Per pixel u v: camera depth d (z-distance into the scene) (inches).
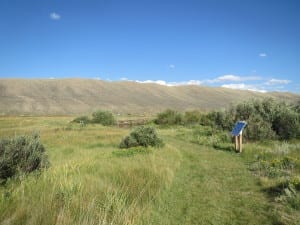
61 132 1014.4
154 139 625.6
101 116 1672.0
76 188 258.5
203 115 1598.2
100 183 285.1
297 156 466.0
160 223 232.8
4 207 213.8
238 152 589.3
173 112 1670.8
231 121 863.7
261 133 721.6
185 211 261.9
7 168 302.5
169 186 330.6
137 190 289.6
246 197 296.5
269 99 833.5
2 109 4099.4
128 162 417.1
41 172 316.5
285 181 314.8
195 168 444.8
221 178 380.2
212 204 279.1
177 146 703.7
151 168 373.4
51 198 221.1
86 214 202.8
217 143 719.1
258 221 235.9
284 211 249.1
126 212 215.5
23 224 192.2
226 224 234.5
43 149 364.5
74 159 438.0
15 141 328.5
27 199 223.3
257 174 393.4
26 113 3996.1
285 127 739.4
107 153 525.3
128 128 1393.9
